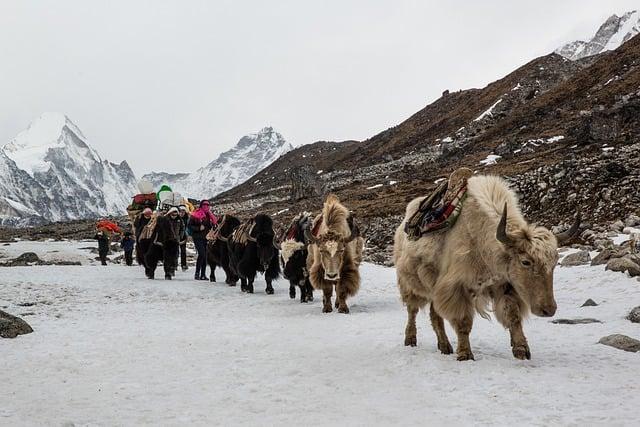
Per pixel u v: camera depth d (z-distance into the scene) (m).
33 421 4.46
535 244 5.49
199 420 4.52
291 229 12.54
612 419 4.14
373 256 20.00
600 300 9.26
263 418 4.55
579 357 6.04
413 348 6.84
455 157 54.00
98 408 4.85
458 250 6.12
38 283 14.28
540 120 54.12
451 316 6.10
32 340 7.75
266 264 13.25
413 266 6.79
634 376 5.26
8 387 5.50
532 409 4.46
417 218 6.70
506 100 71.94
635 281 10.01
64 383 5.64
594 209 18.28
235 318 9.84
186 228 18.02
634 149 21.41
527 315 6.16
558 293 10.21
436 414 4.47
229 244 14.46
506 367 5.68
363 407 4.74
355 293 10.46
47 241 39.97
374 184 52.06
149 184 21.31
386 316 9.46
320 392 5.23
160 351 7.07
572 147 36.97
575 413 4.31
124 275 16.50
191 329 8.66
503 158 44.12
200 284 14.98
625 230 15.11
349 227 10.40
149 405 4.93
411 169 56.00
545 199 20.50
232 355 6.83
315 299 12.50
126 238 21.08
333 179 64.19
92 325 9.02
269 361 6.46
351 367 6.07
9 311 10.45
